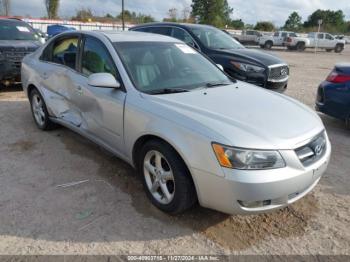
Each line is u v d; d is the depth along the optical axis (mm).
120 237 2781
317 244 2783
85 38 4133
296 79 11664
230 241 2789
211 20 54188
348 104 5297
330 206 3334
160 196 3152
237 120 2797
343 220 3113
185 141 2715
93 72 3867
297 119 3023
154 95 3232
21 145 4566
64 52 4500
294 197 2760
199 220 3037
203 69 4098
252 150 2525
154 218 3045
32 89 5180
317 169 2805
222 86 3754
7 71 7340
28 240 2701
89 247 2652
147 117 3051
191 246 2713
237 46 7871
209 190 2646
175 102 3080
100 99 3627
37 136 4914
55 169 3904
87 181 3646
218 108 3012
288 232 2928
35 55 5234
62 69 4371
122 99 3348
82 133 4176
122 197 3361
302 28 72562
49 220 2957
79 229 2855
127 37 4008
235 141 2545
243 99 3342
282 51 29109
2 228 2828
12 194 3344
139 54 3750
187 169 2805
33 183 3572
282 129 2777
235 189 2516
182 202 2869
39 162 4074
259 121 2836
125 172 3871
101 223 2947
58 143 4668
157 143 2971
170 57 3967
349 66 5379
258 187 2496
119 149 3572
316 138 2920
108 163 4090
